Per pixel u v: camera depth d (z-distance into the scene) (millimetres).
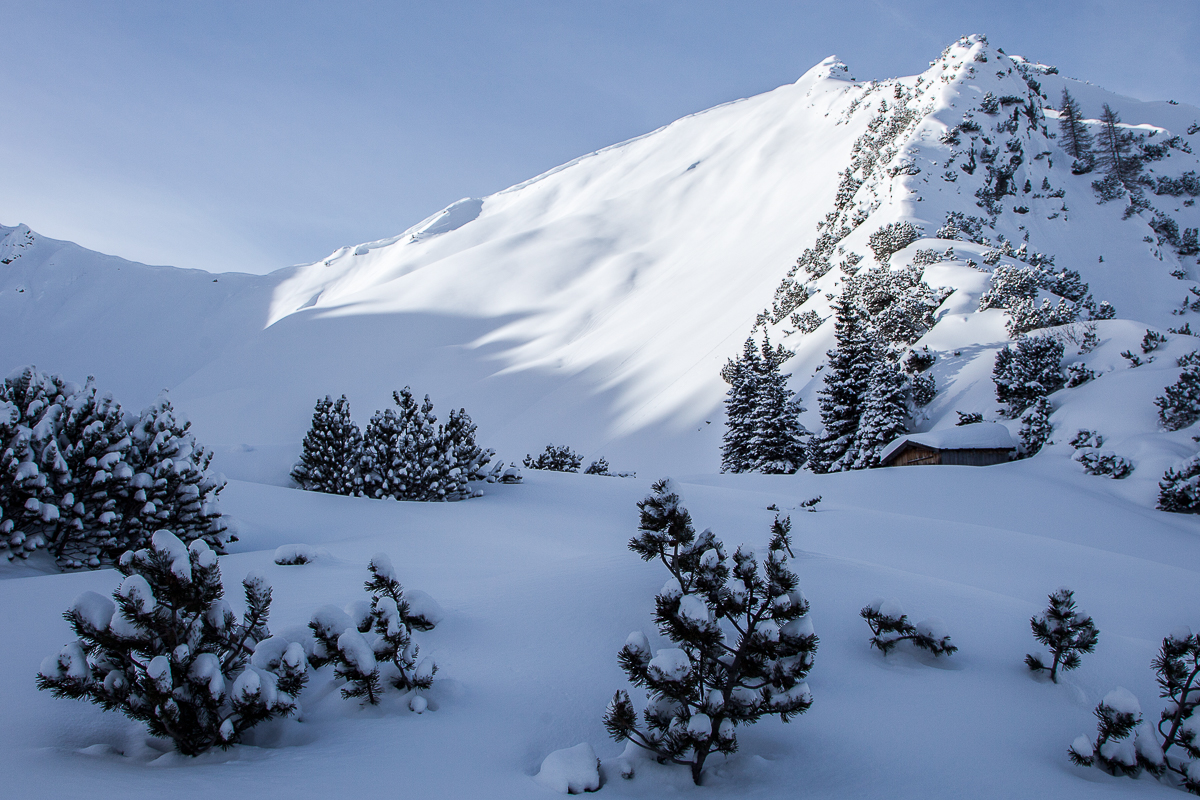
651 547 5648
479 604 7949
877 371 40188
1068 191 91375
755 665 4910
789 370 56688
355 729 5023
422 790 4016
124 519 12320
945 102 88500
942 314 47688
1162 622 11016
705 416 59938
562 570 9461
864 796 4492
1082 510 22406
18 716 4848
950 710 6129
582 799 4188
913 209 68438
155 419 13594
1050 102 149250
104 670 4805
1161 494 23312
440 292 162750
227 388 127375
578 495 24562
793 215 118875
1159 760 5281
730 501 22953
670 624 4938
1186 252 84438
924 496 25734
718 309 90688
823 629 7789
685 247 156375
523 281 163125
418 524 17625
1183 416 27375
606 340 111375
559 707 5551
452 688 5758
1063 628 6871
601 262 167625
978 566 14320
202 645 5039
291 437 101938
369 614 6586
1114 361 34469
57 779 3775
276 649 5434
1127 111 150125
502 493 24500
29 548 11305
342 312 158625
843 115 168500
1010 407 35000
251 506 18281
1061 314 40062
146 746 4648
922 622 7387
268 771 4195
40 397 12539
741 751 5137
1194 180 98688
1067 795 4707
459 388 113438
